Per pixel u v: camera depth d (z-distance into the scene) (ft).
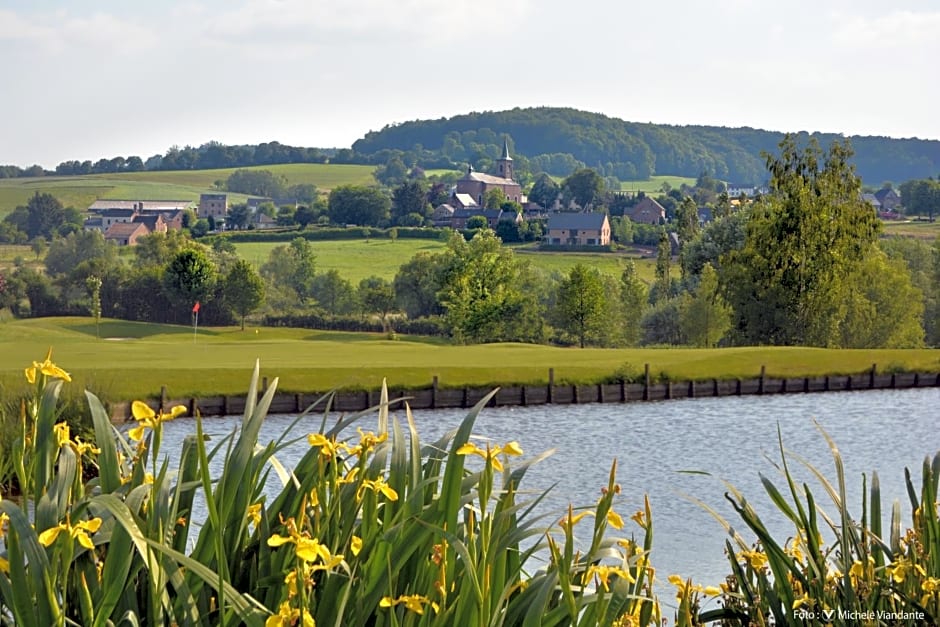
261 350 254.27
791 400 211.82
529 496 109.70
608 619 14.03
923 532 19.71
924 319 390.63
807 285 301.43
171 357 223.92
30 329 394.93
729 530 20.13
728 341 343.46
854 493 95.76
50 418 14.85
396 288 494.18
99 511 14.55
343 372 198.70
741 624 20.70
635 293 390.83
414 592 15.01
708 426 175.94
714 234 394.52
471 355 244.01
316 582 15.31
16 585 12.46
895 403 207.10
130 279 475.72
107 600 13.02
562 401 204.95
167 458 14.30
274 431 163.73
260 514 16.12
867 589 19.11
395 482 15.92
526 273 459.73
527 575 18.42
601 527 14.42
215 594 15.19
